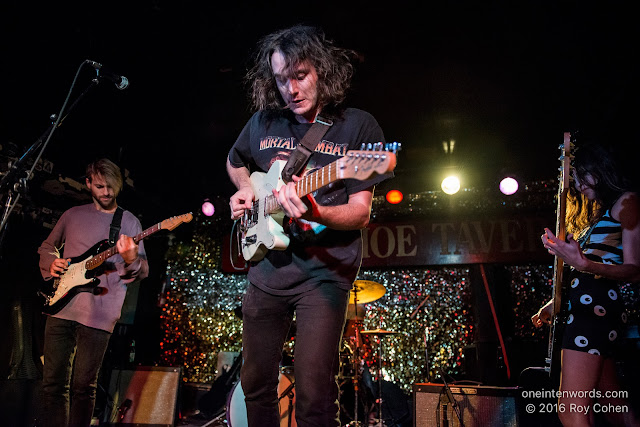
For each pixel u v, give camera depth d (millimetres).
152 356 6320
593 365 2105
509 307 5922
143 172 6285
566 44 4832
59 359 3172
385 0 4656
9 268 4102
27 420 3939
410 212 6352
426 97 5637
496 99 5566
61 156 4945
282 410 4211
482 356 5551
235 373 5570
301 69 1834
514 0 4512
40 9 4164
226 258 6637
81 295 3236
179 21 4695
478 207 6195
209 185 6844
